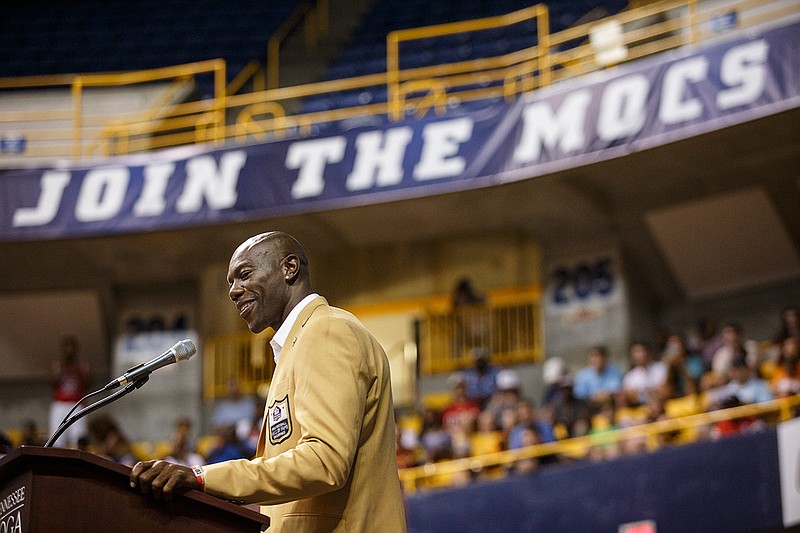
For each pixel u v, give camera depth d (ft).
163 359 13.84
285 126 61.46
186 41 79.87
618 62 58.75
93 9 83.76
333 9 80.12
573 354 60.44
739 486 40.83
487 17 75.31
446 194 57.26
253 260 14.14
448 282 65.05
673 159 53.78
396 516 13.41
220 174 58.70
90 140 71.10
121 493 11.71
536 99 53.93
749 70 48.70
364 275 66.54
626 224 60.08
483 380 55.72
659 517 42.11
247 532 12.14
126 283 68.08
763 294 59.31
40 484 11.39
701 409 45.70
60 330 68.90
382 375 13.66
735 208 57.62
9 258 64.34
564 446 45.09
